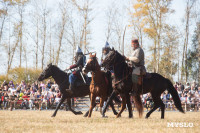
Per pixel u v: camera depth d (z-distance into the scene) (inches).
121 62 428.5
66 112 741.3
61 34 1617.9
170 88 471.5
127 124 342.0
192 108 976.3
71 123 352.5
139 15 1486.2
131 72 430.9
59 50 1624.0
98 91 439.8
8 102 952.3
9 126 318.3
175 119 434.9
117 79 426.9
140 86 436.5
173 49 1659.7
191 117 532.1
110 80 465.4
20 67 1363.2
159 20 1467.8
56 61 1625.2
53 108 941.8
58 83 509.0
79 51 496.7
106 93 455.5
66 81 505.7
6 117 473.1
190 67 1884.8
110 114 628.4
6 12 1637.6
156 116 568.1
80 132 270.5
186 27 1620.3
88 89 506.9
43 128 298.8
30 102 935.0
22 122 368.5
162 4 1455.5
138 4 1473.9
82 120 394.3
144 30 1488.7
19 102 954.1
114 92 442.3
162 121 388.2
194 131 281.3
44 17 1664.6
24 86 1003.3
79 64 487.2
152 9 1477.6
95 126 318.7
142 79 436.8
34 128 299.1
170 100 991.0
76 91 500.4
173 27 1549.0
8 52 1688.0
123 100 450.9
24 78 1326.3
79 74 493.4
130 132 270.4
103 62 424.2
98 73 434.9
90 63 424.8
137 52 429.4
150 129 292.0
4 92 962.1
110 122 369.7
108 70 448.5
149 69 1791.3
